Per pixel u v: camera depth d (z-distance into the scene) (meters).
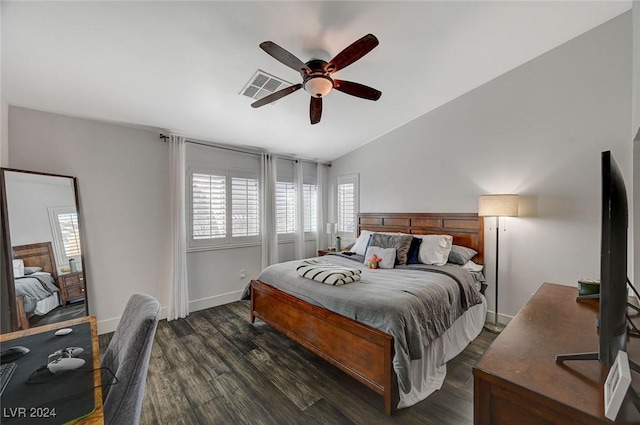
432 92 3.13
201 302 3.68
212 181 3.78
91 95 2.41
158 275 3.31
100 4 1.54
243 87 2.50
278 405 1.83
